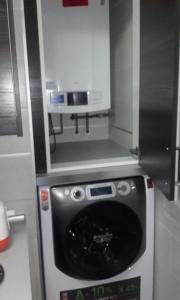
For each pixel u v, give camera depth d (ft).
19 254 3.70
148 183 5.19
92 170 5.03
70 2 5.63
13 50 4.26
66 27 5.69
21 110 4.49
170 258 4.96
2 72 4.29
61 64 5.76
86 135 7.45
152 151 4.52
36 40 4.39
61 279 4.95
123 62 5.99
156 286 5.68
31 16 4.30
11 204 4.78
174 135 3.70
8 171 4.66
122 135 6.50
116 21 6.27
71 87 5.87
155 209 5.44
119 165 5.27
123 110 6.26
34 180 4.76
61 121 7.06
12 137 4.56
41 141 4.77
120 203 5.05
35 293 5.13
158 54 4.02
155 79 4.20
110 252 5.43
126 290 5.42
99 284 5.19
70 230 5.01
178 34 3.40
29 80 4.47
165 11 3.67
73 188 4.85
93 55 5.91
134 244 5.35
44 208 4.70
